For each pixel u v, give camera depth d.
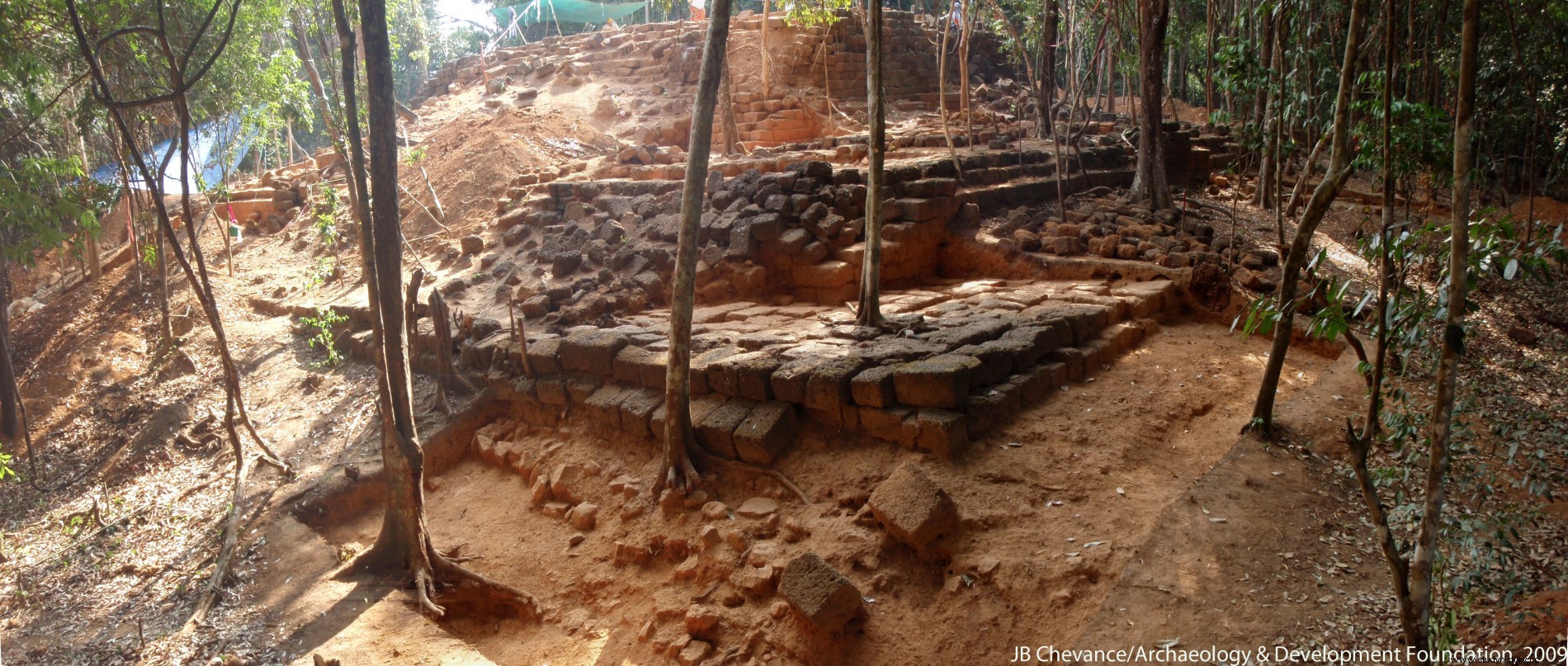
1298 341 9.86
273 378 12.17
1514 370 9.45
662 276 12.26
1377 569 6.02
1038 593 6.10
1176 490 6.93
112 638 7.19
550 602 7.68
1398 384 8.55
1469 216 4.35
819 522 7.11
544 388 9.73
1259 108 15.77
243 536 8.52
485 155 18.11
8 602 7.94
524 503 9.05
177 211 19.00
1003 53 26.03
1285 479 7.07
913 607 6.38
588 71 24.25
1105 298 10.24
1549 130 16.16
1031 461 7.28
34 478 10.45
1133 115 19.11
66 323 14.06
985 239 12.57
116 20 11.66
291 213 18.89
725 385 8.41
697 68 22.72
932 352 8.10
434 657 6.66
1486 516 6.30
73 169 11.41
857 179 12.50
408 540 7.74
